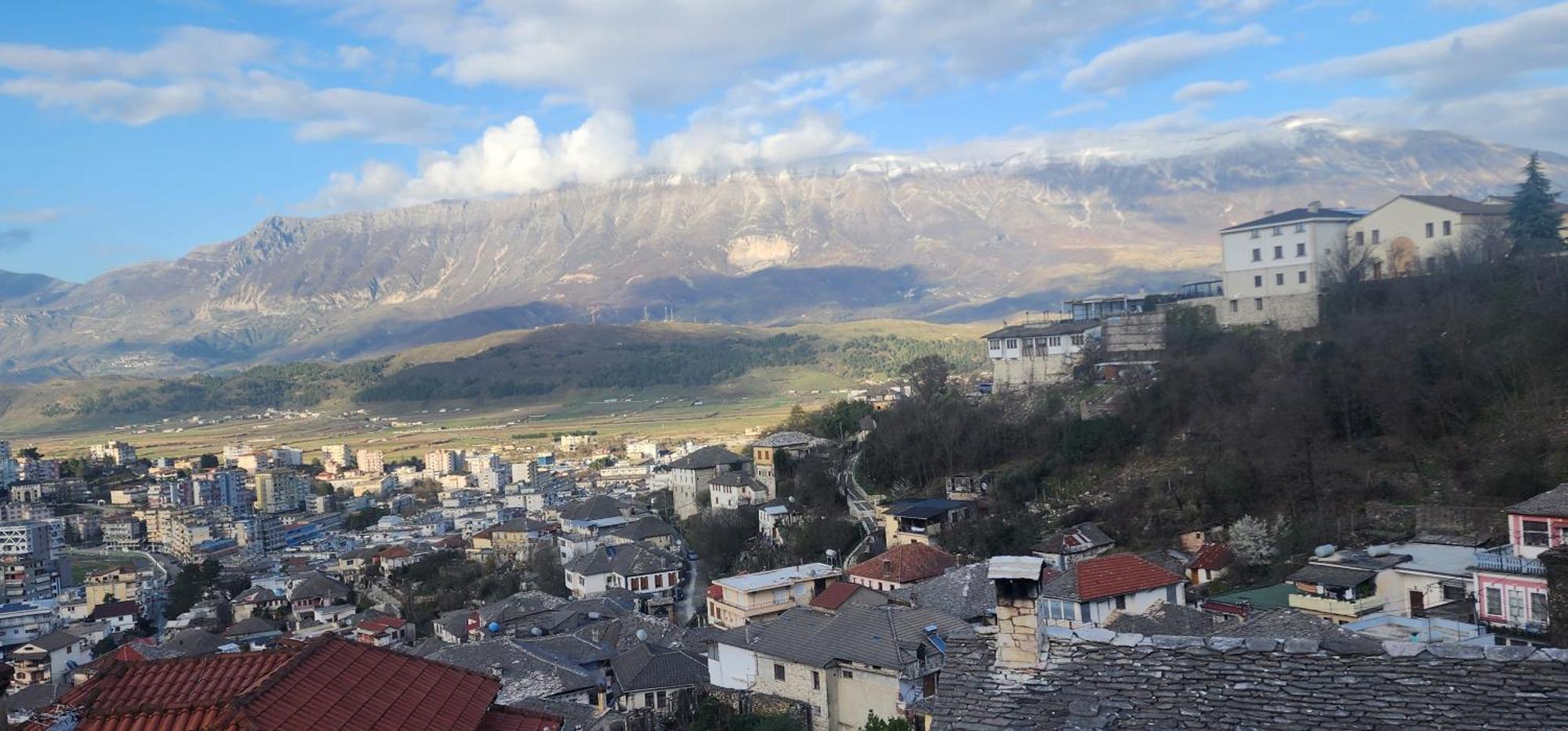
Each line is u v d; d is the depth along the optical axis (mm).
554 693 68000
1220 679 16500
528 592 120500
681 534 161000
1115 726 15867
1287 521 82250
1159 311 130375
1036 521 100250
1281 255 118375
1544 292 91938
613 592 123875
